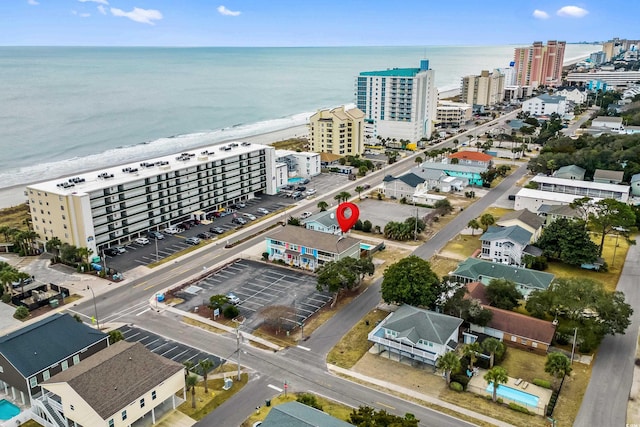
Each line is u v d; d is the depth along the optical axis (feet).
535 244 378.12
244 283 335.06
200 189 465.47
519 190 520.01
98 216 380.37
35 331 233.14
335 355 253.44
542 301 272.10
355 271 313.32
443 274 342.44
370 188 566.36
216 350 258.37
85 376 194.80
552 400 214.07
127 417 191.11
